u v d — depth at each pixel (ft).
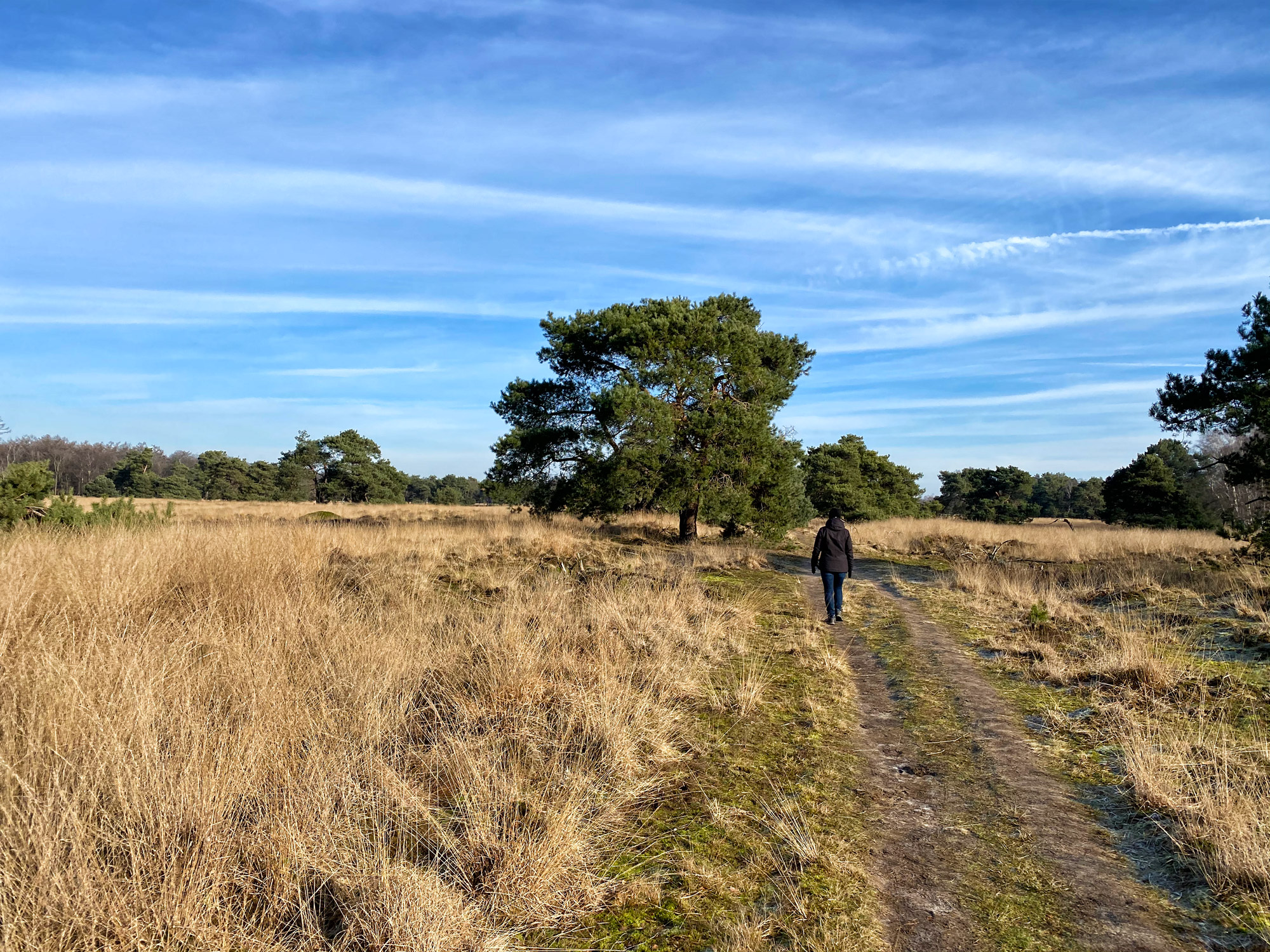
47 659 13.64
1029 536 80.18
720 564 47.34
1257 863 10.67
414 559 41.70
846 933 9.55
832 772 15.12
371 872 9.73
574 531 66.28
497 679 18.12
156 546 28.66
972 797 14.06
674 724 17.49
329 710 14.82
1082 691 20.86
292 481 246.06
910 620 32.45
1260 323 43.21
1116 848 12.06
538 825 11.66
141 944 8.22
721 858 11.51
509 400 71.77
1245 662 22.35
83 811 10.07
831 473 140.46
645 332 58.85
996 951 9.23
